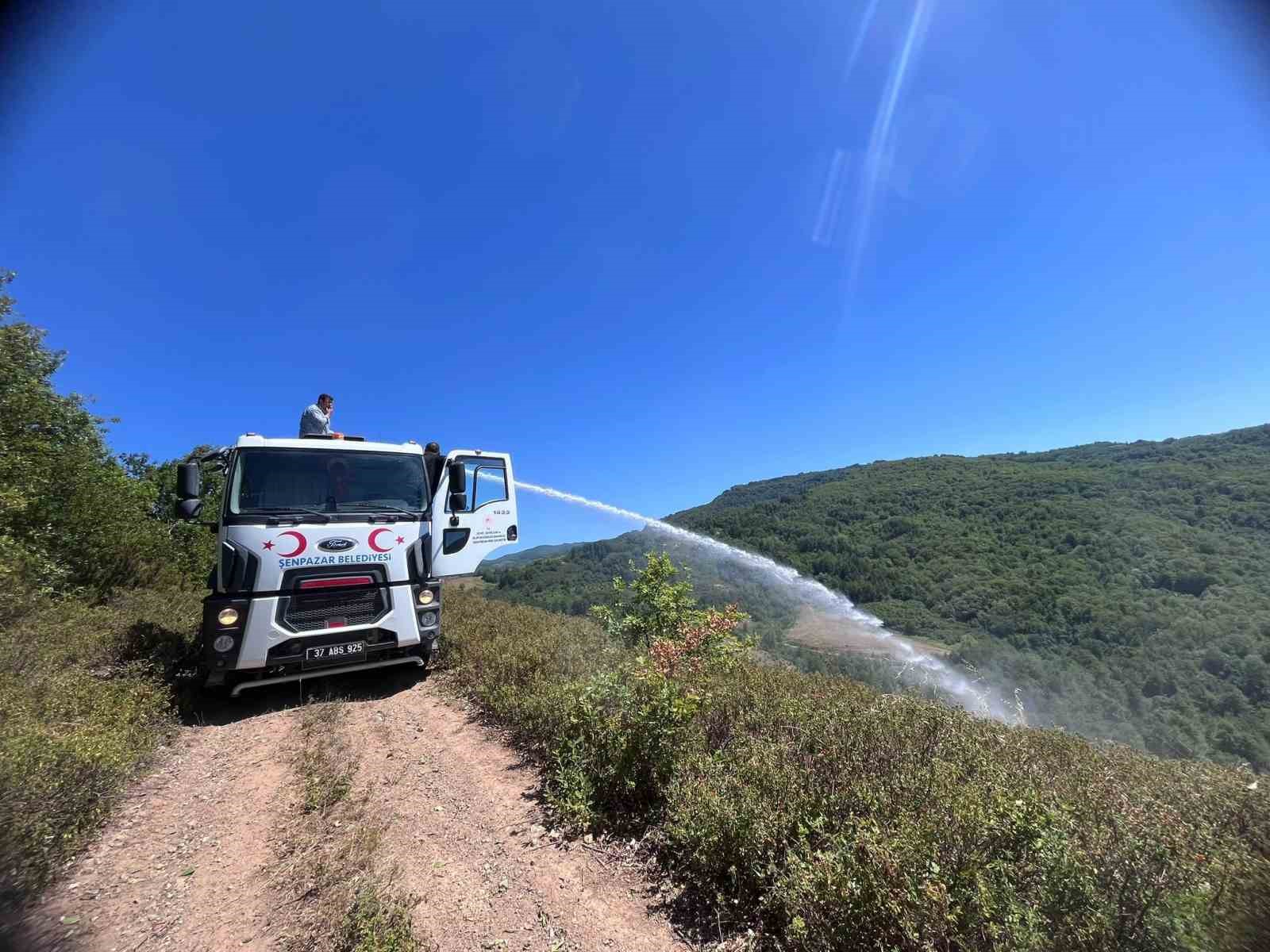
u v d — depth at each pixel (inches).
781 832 121.1
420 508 289.9
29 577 323.9
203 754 201.9
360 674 299.3
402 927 106.0
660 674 180.7
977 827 107.9
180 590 487.8
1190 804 122.0
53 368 452.1
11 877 115.3
